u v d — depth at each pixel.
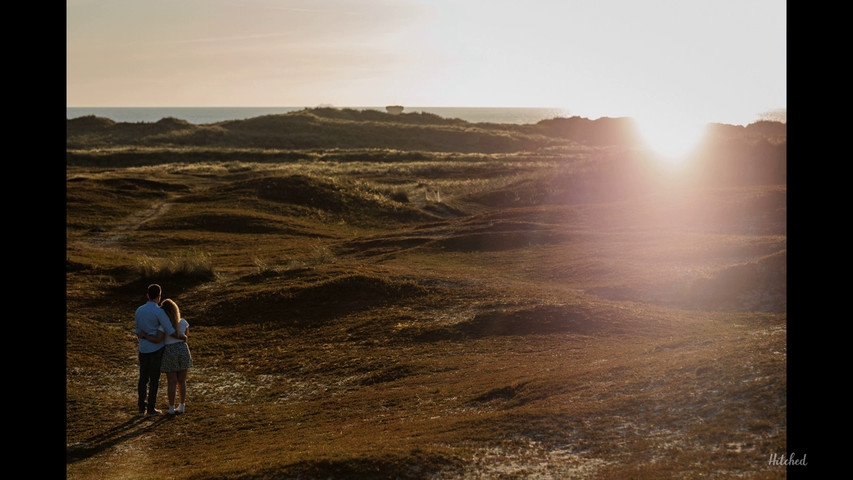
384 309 21.27
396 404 12.02
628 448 7.53
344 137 124.12
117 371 16.92
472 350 16.16
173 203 51.22
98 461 10.42
